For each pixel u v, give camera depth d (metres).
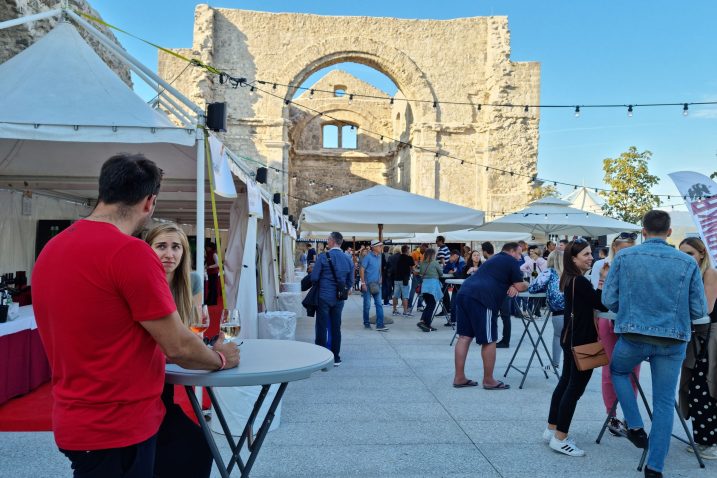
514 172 27.06
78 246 1.93
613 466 4.12
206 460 2.62
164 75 26.22
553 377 6.91
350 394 6.05
